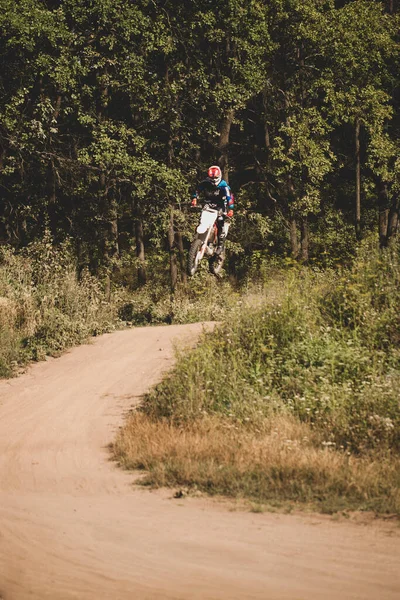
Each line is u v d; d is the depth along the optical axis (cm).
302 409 1504
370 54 4416
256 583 651
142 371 2083
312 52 4484
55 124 3844
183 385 1742
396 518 941
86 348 2456
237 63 3972
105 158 3653
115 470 1316
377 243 2488
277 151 4322
